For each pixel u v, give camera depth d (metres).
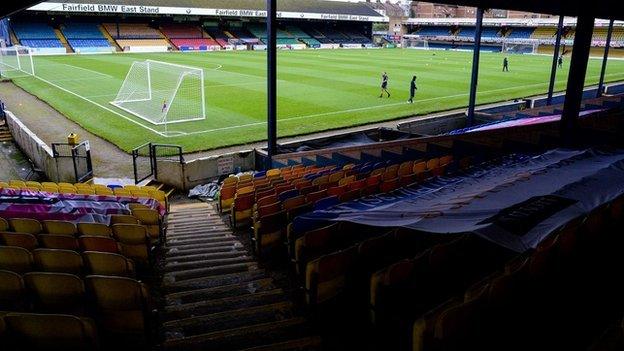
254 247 7.50
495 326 3.76
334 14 81.62
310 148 17.81
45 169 16.25
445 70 44.78
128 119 22.28
